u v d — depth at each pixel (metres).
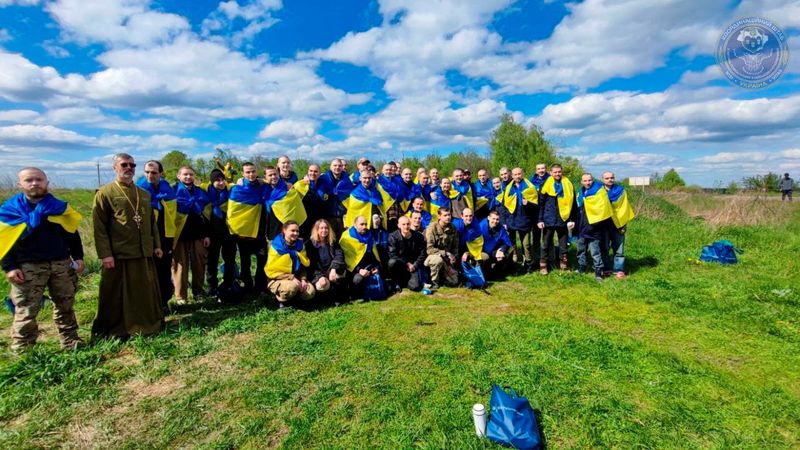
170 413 3.29
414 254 6.88
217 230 6.48
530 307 5.71
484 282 6.70
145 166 5.55
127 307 4.75
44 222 4.29
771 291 6.07
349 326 5.05
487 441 2.83
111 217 4.65
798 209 13.31
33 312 4.35
